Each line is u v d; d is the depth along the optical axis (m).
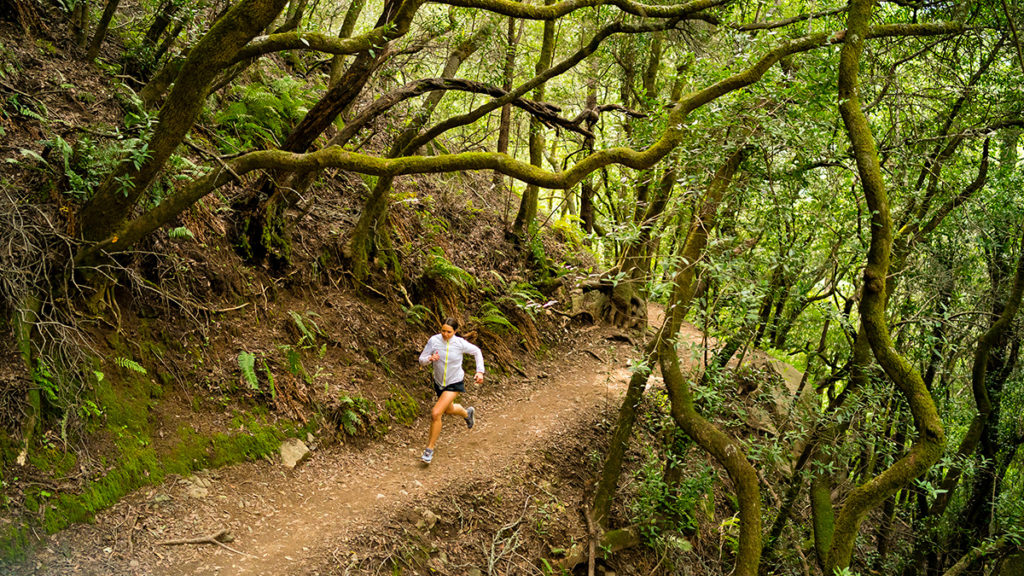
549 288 13.88
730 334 7.37
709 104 6.73
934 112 7.96
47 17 8.30
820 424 7.59
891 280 8.06
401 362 9.54
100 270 6.18
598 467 9.70
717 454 5.92
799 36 7.08
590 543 8.10
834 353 9.08
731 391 8.11
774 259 6.35
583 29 11.61
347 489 7.01
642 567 8.51
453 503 7.43
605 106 9.43
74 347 5.73
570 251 16.61
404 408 8.89
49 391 5.28
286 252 8.82
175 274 7.18
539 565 7.58
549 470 9.02
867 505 5.13
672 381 6.36
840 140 6.56
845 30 6.23
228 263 7.98
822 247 7.90
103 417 5.74
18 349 5.21
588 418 10.59
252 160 5.56
